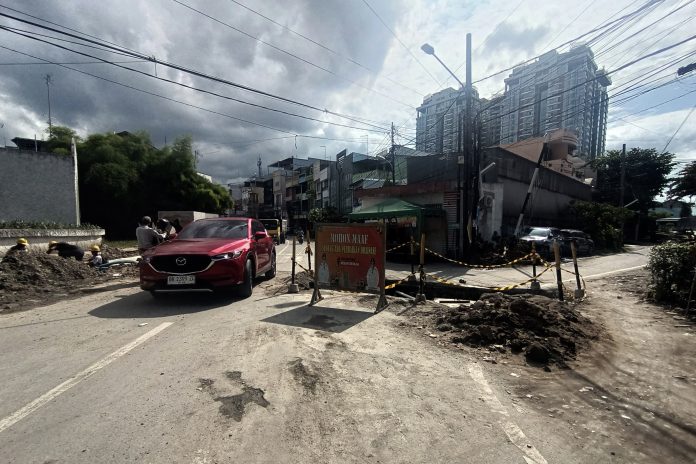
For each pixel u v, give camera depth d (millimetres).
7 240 11281
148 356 4125
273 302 6883
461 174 17516
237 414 2928
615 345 4770
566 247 17938
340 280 6688
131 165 30453
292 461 2383
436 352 4359
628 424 2910
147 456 2406
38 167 17812
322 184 46188
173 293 7609
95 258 11328
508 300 5785
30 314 6090
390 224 17656
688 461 2471
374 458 2428
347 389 3385
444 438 2662
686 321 5879
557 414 3045
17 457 2393
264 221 30453
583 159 39500
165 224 10961
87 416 2885
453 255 15984
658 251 7344
